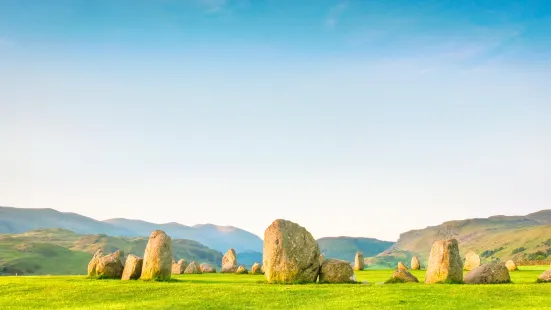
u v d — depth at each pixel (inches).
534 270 3073.3
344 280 1797.5
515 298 1315.2
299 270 1782.7
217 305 1259.8
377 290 1465.3
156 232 1924.2
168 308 1227.9
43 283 1676.9
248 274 2864.2
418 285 1612.9
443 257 1758.1
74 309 1221.7
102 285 1608.0
